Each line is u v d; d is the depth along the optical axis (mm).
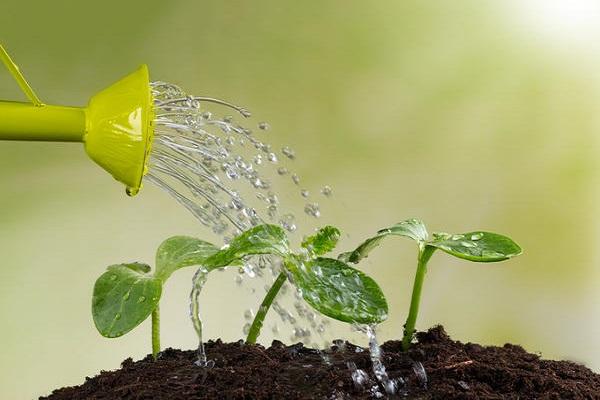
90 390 960
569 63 1498
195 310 952
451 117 1485
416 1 1486
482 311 1449
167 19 1412
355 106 1467
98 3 1381
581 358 1466
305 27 1459
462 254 957
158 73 1406
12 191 1319
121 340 1320
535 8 1496
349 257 990
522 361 972
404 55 1484
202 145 982
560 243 1481
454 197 1476
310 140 1446
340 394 934
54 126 961
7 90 1343
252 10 1443
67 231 1333
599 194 1484
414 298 976
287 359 978
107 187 1350
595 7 1488
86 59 1377
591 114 1487
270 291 992
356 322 928
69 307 1323
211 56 1426
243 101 1436
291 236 1175
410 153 1470
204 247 1011
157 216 1357
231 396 931
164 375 960
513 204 1483
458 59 1489
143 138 962
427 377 950
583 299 1479
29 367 1302
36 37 1355
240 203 979
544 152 1492
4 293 1303
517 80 1489
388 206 1456
